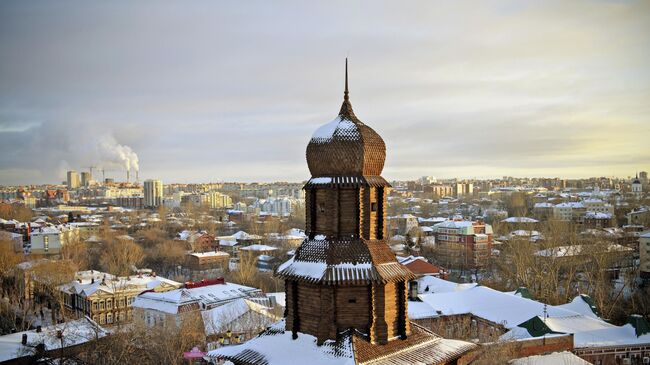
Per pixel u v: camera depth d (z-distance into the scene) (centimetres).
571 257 14225
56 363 8438
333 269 3753
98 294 13162
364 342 3716
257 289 13275
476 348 4294
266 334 4169
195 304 11806
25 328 12206
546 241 16625
